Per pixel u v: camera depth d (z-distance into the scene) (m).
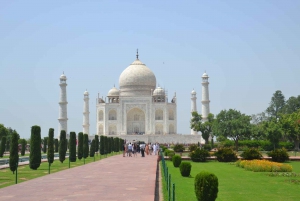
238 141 134.88
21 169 65.19
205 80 172.38
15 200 31.31
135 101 181.75
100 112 187.25
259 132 125.62
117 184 40.91
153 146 123.75
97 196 33.00
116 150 134.38
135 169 59.56
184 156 97.69
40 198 32.19
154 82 195.00
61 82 169.50
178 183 48.53
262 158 80.94
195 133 175.88
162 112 184.50
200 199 30.95
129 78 191.12
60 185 40.31
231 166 74.44
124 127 181.25
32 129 64.69
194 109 184.75
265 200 36.97
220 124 125.31
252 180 52.16
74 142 84.94
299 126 131.75
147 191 35.81
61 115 169.00
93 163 74.25
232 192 41.75
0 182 47.31
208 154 86.56
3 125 140.88
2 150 100.62
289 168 63.69
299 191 42.41
